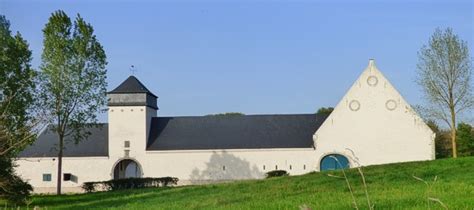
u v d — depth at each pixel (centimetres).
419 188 2445
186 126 6775
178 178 6419
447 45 6056
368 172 3606
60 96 5344
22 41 4534
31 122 1847
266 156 6347
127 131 6538
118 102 6575
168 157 6475
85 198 4388
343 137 6181
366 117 6169
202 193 3328
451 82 6056
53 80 5309
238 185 3584
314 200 2292
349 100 6212
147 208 2667
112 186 6003
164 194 3609
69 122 5434
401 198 2047
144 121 6550
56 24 5344
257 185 3438
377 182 3038
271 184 3409
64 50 5344
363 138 6150
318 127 6562
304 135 6475
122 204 3166
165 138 6619
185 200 2938
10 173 3650
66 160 6506
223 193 3141
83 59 5397
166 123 6825
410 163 4062
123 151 6512
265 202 2378
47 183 6475
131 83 6662
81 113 5444
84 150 6581
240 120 6794
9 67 4375
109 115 6575
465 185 2420
